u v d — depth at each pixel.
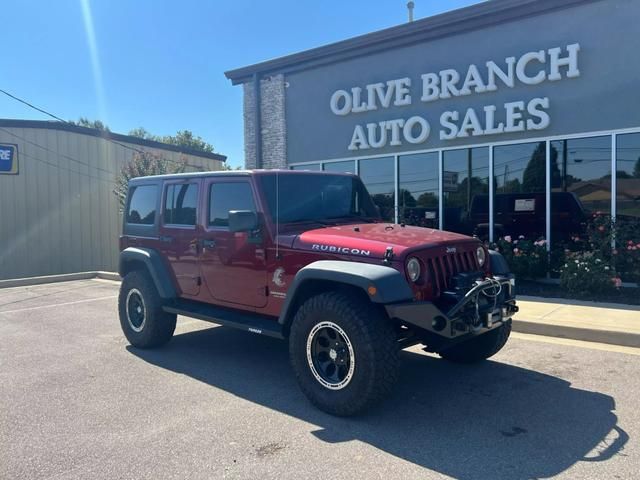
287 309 4.61
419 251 4.29
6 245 17.56
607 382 4.96
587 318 6.98
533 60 10.15
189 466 3.48
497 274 5.11
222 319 5.36
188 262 5.90
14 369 5.78
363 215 6.05
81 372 5.61
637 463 3.42
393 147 12.16
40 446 3.81
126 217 6.94
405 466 3.43
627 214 9.41
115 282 14.45
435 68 11.44
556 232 10.12
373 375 4.00
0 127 17.39
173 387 5.07
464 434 3.91
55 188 18.61
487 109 10.68
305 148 13.84
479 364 5.59
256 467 3.45
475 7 10.51
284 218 5.18
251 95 14.81
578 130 9.78
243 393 4.89
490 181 10.83
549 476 3.27
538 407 4.40
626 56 9.26
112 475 3.37
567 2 9.66
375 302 3.96
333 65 13.11
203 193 5.73
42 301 11.01
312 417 4.29
